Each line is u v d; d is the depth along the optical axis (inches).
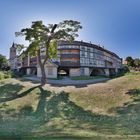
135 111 1113.4
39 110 1218.6
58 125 938.1
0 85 1894.7
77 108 1256.8
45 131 834.2
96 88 1636.3
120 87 1595.7
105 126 908.0
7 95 1556.3
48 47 1908.2
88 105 1304.1
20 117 1098.1
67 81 2153.1
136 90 1480.1
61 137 727.1
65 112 1182.9
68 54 3166.8
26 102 1363.2
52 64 2679.6
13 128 893.2
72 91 1604.3
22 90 1672.0
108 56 3983.8
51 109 1235.2
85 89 1633.9
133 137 719.7
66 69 3198.8
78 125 934.4
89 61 3390.7
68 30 1893.5
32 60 3368.6
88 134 765.9
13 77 2588.6
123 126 896.3
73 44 3201.3
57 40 1988.2
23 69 3631.9
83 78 2491.4
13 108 1256.8
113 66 4185.5
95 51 3538.4
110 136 735.1
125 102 1283.2
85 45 3341.5
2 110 1221.7
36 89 1667.1
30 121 1018.1
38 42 1835.6
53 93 1558.8
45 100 1398.9
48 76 2662.4
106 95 1445.6
